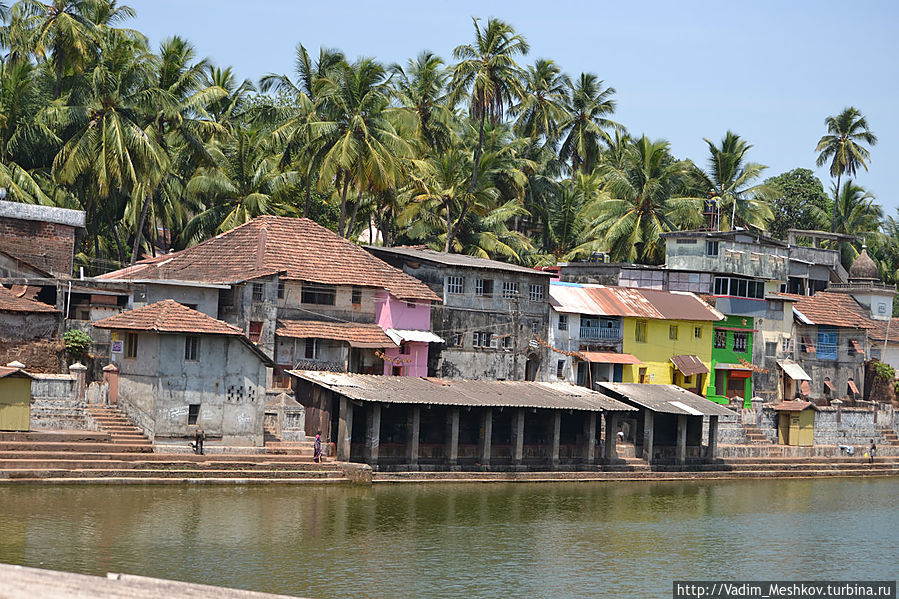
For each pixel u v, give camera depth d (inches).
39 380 2135.8
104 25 3070.9
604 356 3105.3
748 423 3233.3
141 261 2925.7
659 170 3735.2
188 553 1619.1
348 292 2721.5
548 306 3056.1
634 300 3255.4
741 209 3961.6
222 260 2684.5
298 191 3366.1
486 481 2492.6
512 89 3582.7
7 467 1908.2
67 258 2554.1
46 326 2298.2
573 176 4220.0
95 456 2015.3
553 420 2659.9
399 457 2427.4
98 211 3174.2
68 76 2947.8
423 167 3312.0
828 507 2556.6
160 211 3186.5
